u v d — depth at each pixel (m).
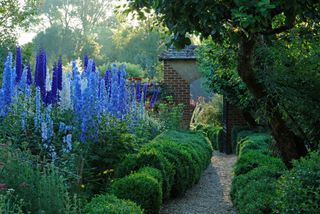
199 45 13.67
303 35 5.65
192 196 8.47
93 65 7.14
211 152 12.66
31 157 4.57
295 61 5.98
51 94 6.30
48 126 5.66
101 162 6.15
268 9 3.73
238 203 5.67
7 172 3.89
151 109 12.48
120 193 5.56
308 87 5.85
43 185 3.85
